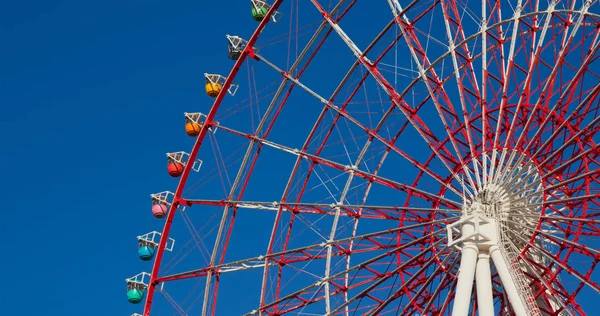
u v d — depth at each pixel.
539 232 42.00
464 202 42.91
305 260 46.91
